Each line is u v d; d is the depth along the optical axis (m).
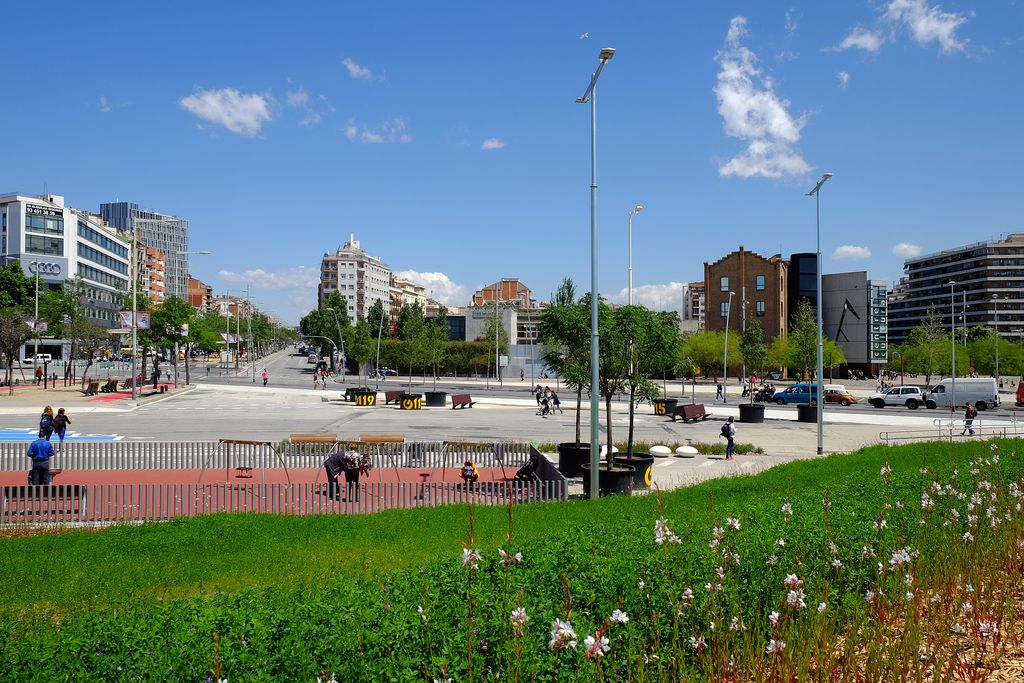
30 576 11.17
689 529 8.08
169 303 73.56
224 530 14.41
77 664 5.42
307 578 10.50
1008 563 8.10
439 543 12.98
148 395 59.62
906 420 47.00
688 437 37.00
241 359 161.50
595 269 18.66
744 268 104.69
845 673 5.61
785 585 6.56
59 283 111.88
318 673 5.24
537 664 5.25
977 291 160.75
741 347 93.31
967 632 6.64
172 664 5.33
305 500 17.66
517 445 26.48
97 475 23.39
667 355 22.20
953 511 9.20
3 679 5.29
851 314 107.44
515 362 110.69
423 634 5.60
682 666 5.40
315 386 76.06
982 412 53.81
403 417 46.28
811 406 45.94
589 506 16.19
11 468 24.08
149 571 11.44
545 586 6.59
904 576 6.89
